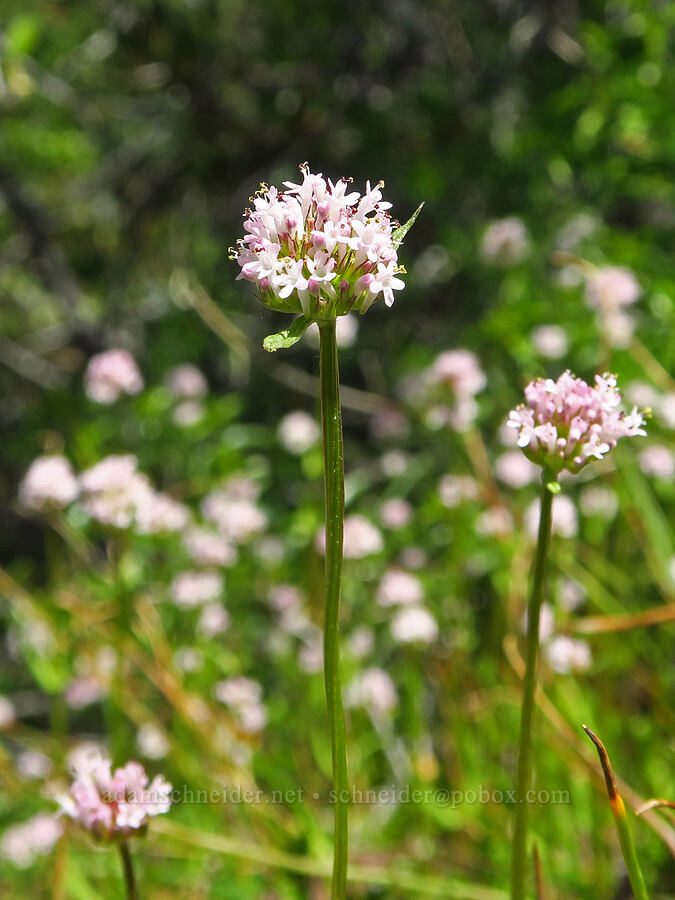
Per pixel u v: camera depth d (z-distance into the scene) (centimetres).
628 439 39
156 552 46
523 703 20
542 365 48
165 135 79
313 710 41
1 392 89
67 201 88
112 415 64
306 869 29
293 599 45
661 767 33
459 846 33
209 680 40
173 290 71
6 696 62
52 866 37
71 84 78
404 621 36
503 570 40
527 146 54
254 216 19
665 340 46
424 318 69
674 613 31
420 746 36
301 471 60
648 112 49
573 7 64
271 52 75
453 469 45
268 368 68
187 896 34
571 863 31
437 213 66
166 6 75
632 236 51
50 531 53
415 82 70
